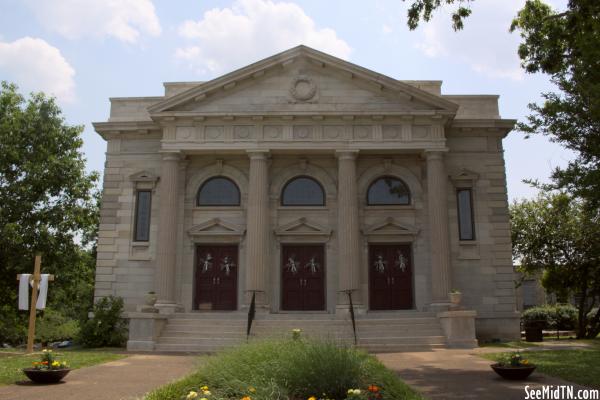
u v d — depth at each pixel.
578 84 14.62
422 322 25.16
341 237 28.69
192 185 30.97
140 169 31.00
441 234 28.34
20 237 33.09
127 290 29.61
